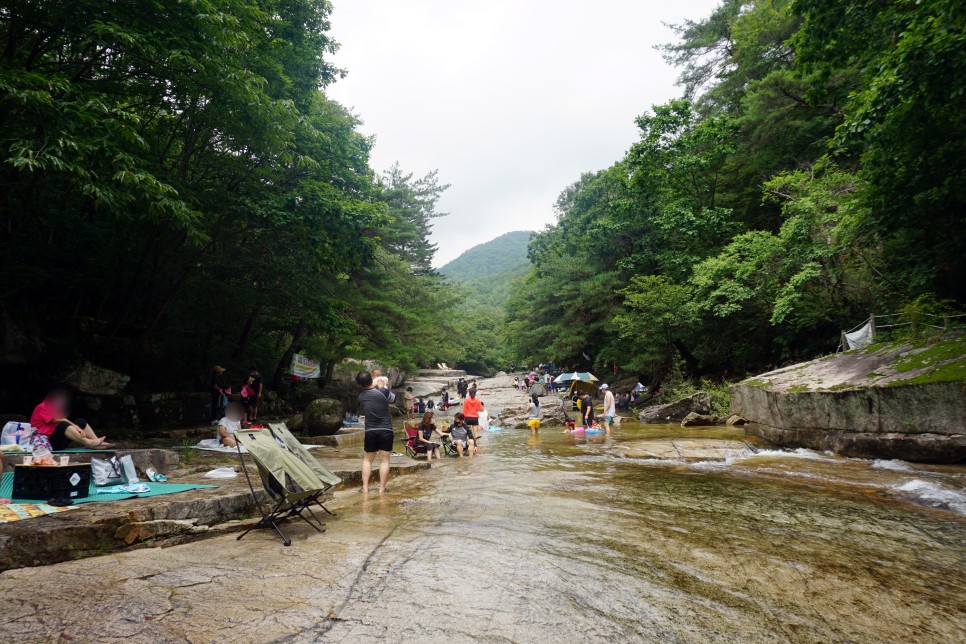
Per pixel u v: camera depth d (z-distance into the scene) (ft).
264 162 47.62
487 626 8.28
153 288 48.80
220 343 64.75
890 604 9.50
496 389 132.05
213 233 45.91
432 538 13.60
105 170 26.84
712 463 28.40
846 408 29.71
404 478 25.43
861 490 20.30
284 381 72.84
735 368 75.00
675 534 13.98
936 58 26.21
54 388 21.35
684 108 76.54
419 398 108.06
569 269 104.88
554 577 10.57
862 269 50.49
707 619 8.73
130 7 29.01
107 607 8.91
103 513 13.50
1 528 11.94
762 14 72.23
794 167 70.85
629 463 29.01
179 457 27.25
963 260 38.42
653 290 72.74
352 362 90.33
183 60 29.73
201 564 11.57
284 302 58.75
